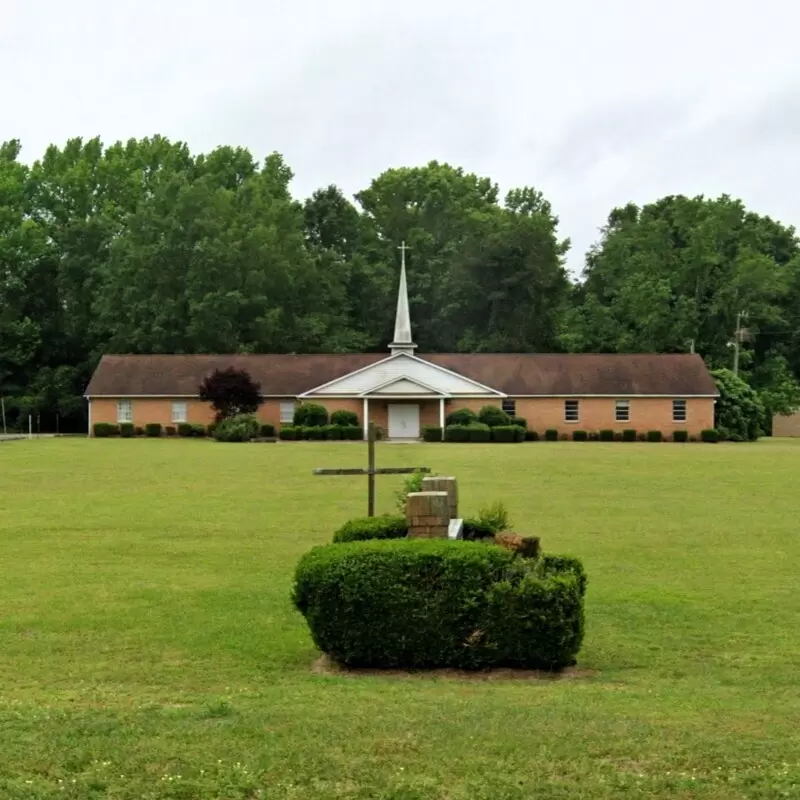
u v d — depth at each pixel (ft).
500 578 34.40
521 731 25.66
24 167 270.26
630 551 60.08
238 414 198.59
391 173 333.42
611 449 165.99
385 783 22.22
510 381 212.43
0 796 21.53
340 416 200.03
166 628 40.93
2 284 246.68
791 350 276.82
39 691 31.73
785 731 25.89
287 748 24.26
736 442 205.36
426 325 279.69
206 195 237.66
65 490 93.91
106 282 242.78
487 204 333.83
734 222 264.31
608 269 283.79
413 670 34.40
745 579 51.75
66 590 48.57
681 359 217.36
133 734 25.54
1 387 248.93
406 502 41.47
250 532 67.05
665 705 29.43
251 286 242.58
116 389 213.66
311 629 34.81
